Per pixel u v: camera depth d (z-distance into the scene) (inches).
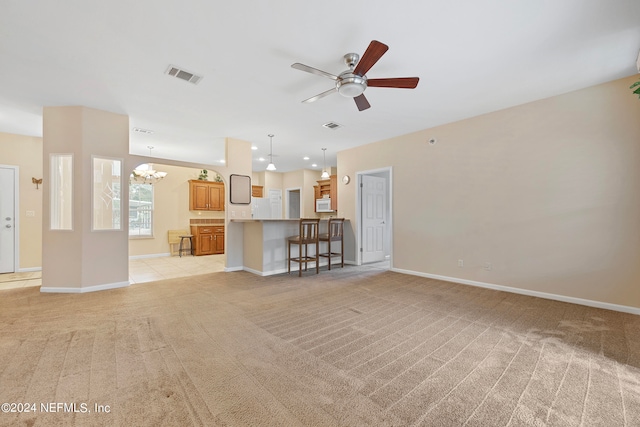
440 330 99.5
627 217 115.7
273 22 83.7
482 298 136.7
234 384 67.8
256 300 134.9
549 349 85.2
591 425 54.9
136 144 222.5
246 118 163.6
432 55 100.6
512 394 64.3
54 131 145.8
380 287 158.6
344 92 103.6
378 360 79.3
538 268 138.3
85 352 82.7
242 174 213.0
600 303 121.3
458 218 167.3
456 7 77.4
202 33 88.6
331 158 280.7
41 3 74.8
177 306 125.7
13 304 127.4
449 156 171.5
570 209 128.8
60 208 149.2
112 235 156.3
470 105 144.6
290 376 71.4
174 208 297.3
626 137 115.9
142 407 59.4
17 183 193.6
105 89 126.4
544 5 76.5
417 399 62.7
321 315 114.6
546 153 135.3
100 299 135.5
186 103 142.2
